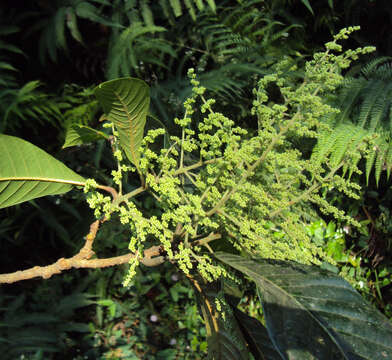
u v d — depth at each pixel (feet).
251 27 4.89
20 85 5.09
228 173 1.37
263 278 1.27
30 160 1.22
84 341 4.58
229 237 1.51
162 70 5.08
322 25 5.14
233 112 4.24
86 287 5.08
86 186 1.23
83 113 4.50
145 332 4.90
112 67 4.23
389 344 1.06
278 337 1.08
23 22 5.05
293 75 3.92
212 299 1.57
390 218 4.33
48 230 5.17
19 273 1.22
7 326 4.18
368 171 3.18
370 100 3.48
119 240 4.95
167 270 5.32
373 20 4.91
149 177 1.26
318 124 1.32
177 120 1.29
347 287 1.22
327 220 4.20
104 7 4.94
